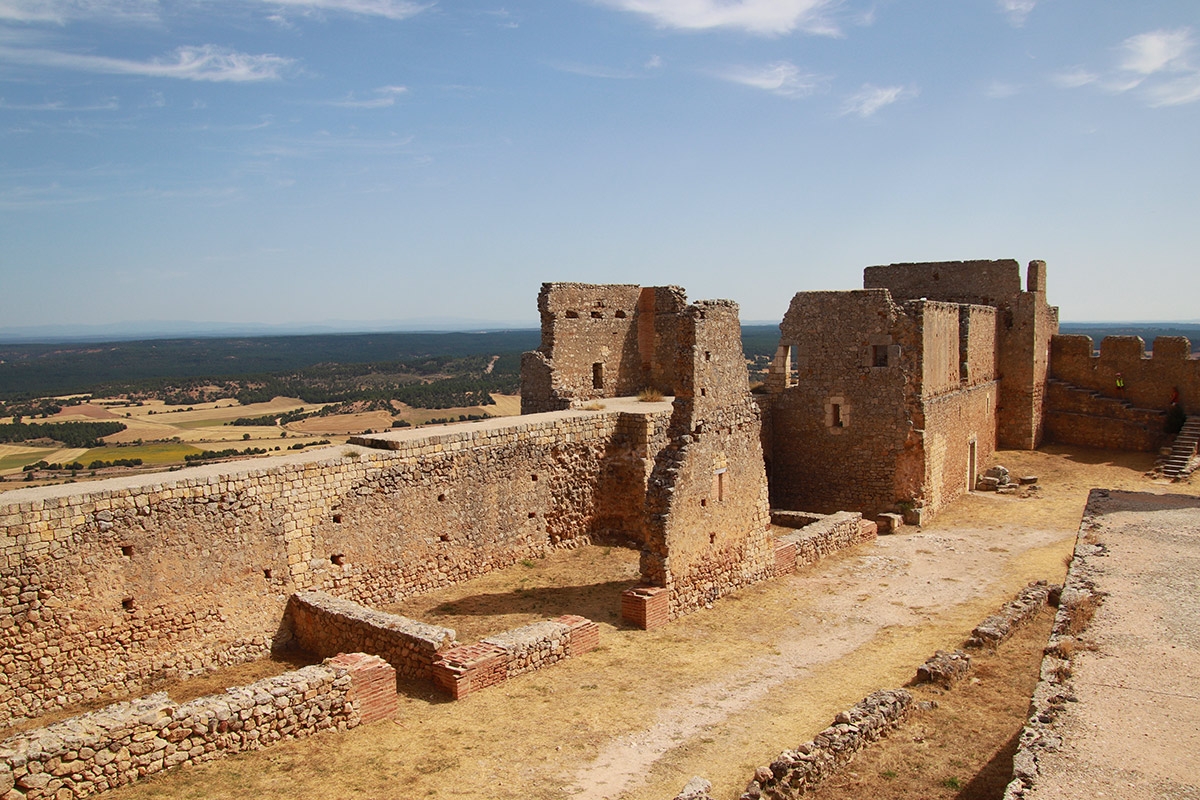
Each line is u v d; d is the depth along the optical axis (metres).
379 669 13.82
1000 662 15.78
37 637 14.03
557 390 29.00
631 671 16.02
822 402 30.61
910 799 10.83
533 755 12.62
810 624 19.03
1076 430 42.00
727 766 12.32
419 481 19.92
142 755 11.52
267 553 17.12
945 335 31.31
